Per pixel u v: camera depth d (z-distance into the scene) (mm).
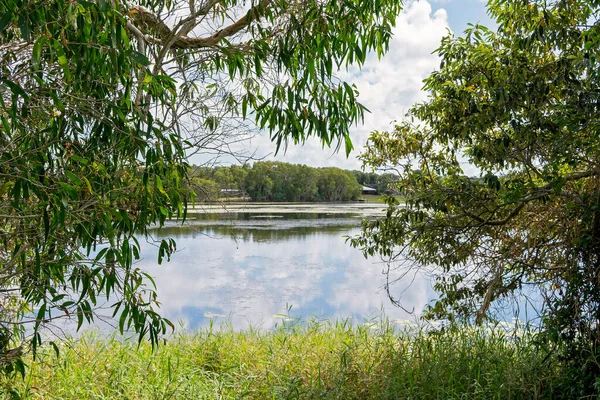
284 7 2900
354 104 2947
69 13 1893
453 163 4629
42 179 2074
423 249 4684
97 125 2375
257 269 10664
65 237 2488
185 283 9273
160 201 2490
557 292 4070
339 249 13305
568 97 3611
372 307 7762
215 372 4594
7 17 1768
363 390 4062
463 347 4438
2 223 2576
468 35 4062
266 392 4012
